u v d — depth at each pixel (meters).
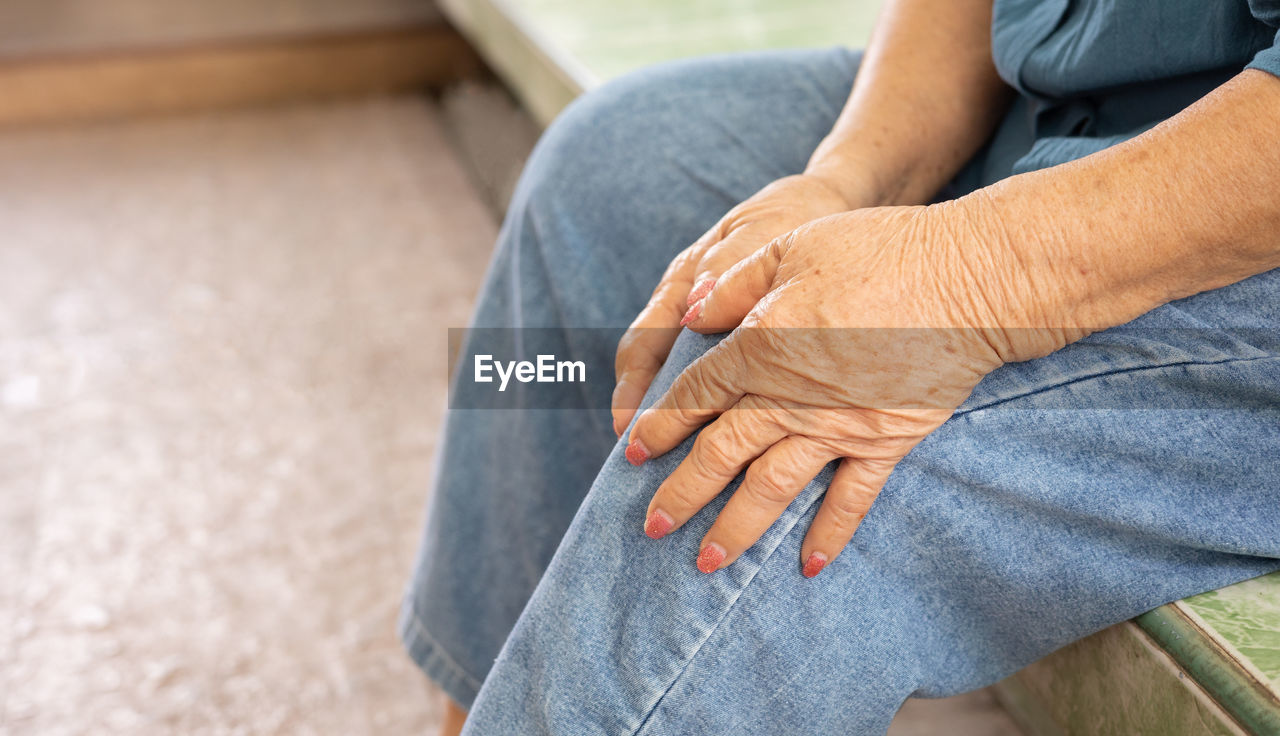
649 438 0.74
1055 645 0.78
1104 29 0.79
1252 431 0.73
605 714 0.74
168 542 1.40
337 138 2.71
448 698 1.00
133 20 2.82
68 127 2.74
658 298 0.84
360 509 1.47
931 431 0.72
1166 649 0.74
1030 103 0.88
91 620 1.27
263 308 1.96
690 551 0.73
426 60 3.00
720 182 0.93
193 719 1.14
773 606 0.73
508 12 1.74
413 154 2.62
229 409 1.68
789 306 0.71
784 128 0.96
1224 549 0.74
